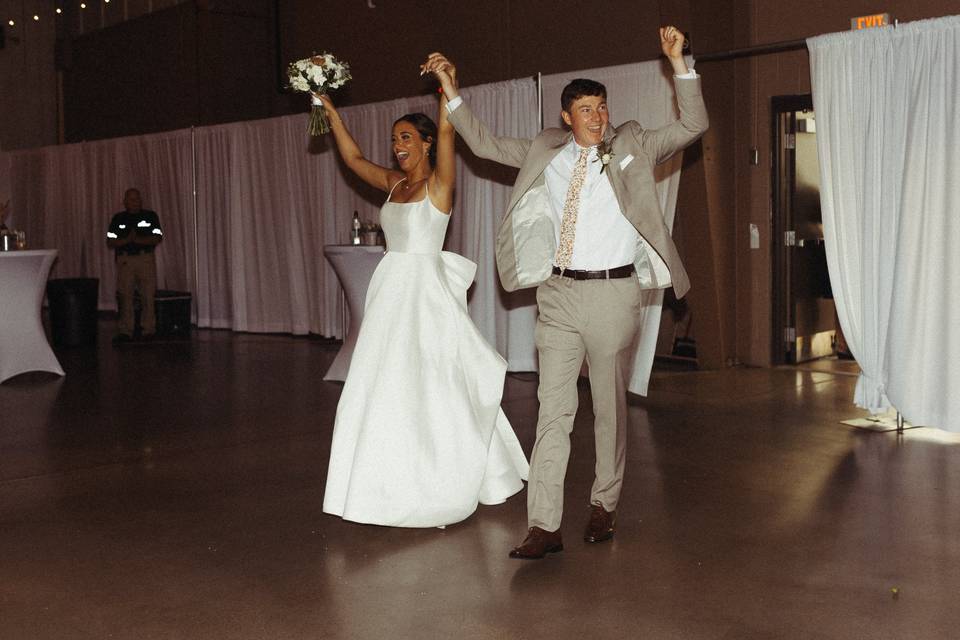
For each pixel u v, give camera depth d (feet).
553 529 11.57
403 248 13.08
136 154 38.96
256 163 34.01
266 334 34.27
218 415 20.44
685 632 9.43
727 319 26.40
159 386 24.09
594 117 11.01
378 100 33.86
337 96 35.22
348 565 11.48
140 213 33.01
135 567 11.50
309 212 32.60
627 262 11.33
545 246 11.66
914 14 22.72
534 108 24.84
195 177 36.22
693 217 25.49
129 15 45.16
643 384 21.63
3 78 47.11
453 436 12.67
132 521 13.30
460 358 13.03
